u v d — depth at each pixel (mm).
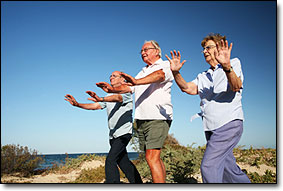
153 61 3518
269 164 5910
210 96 2945
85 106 4164
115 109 3781
